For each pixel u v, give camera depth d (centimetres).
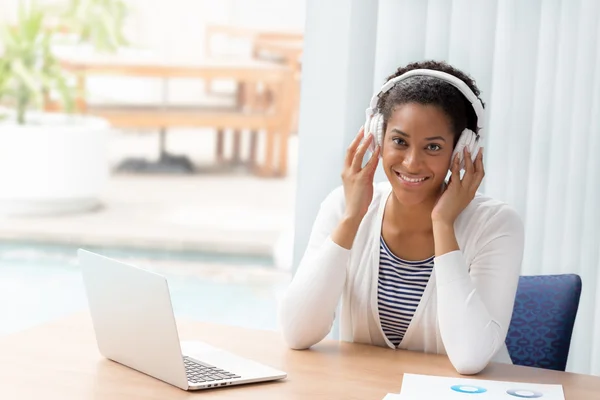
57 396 181
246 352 212
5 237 609
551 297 238
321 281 217
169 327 182
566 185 295
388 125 212
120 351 198
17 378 190
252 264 589
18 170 646
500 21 291
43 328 224
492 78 291
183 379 184
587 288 298
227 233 636
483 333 204
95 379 191
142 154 916
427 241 221
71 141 656
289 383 192
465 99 213
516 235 220
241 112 795
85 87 811
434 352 223
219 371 194
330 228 232
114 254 597
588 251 296
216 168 877
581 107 291
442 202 214
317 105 296
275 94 806
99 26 800
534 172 296
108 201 720
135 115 757
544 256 299
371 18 291
